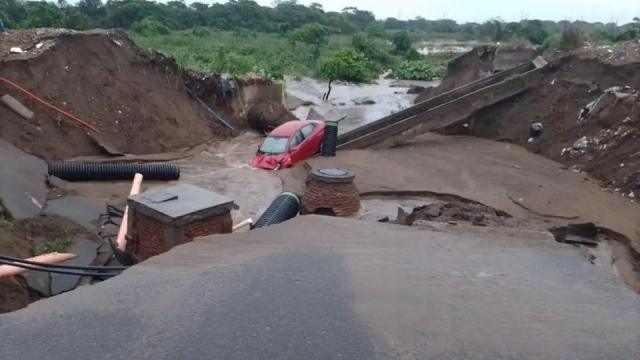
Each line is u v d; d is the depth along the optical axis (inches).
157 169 603.2
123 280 185.2
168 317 158.6
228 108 938.7
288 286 178.2
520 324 157.9
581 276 194.4
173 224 315.6
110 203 516.1
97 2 2452.0
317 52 2105.1
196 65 1225.4
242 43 2084.2
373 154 738.2
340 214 441.4
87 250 389.7
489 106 884.6
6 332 152.0
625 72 727.7
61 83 711.7
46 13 1627.7
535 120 808.9
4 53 697.6
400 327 153.6
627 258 425.4
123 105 759.1
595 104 712.4
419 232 239.6
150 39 1809.8
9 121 630.5
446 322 157.5
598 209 510.6
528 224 300.8
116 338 148.2
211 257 206.2
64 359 139.0
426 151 768.3
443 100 847.7
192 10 3031.5
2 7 1683.1
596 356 142.2
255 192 578.9
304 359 137.9
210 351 141.3
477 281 186.7
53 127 668.1
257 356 139.2
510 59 1011.3
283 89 1099.3
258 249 214.4
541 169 663.8
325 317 158.2
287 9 3774.6
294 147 687.7
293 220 254.2
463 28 4648.1
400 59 2335.1
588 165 645.9
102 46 786.8
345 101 1406.3
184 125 824.3
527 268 200.5
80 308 165.5
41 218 431.2
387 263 200.2
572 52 854.5
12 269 269.3
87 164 591.5
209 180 620.1
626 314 166.6
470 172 645.9
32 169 538.9
